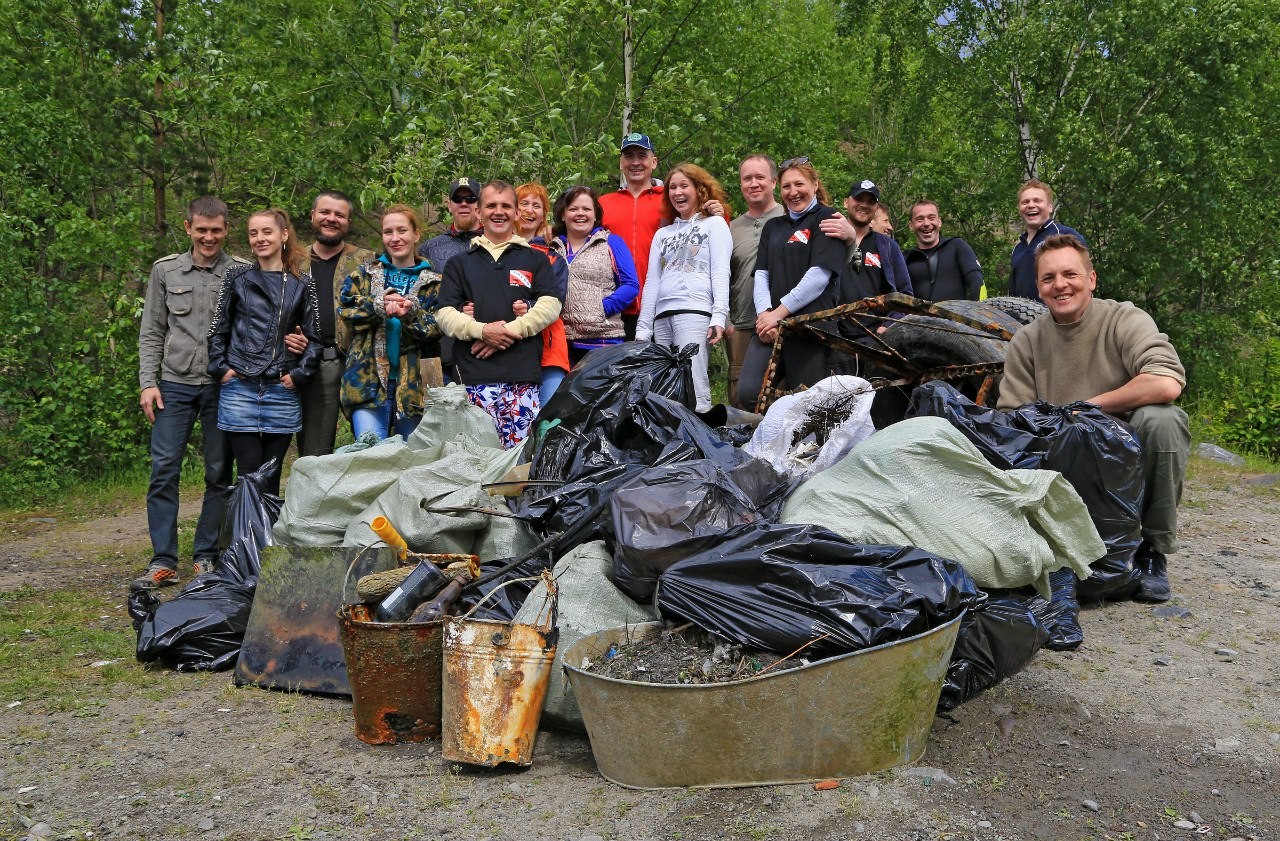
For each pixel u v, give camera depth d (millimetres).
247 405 5340
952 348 5613
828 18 19031
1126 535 4332
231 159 12641
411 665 3258
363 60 13836
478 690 3053
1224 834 2646
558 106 12406
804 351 5879
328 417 5773
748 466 3775
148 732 3490
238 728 3504
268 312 5363
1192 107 14938
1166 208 15570
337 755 3264
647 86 13648
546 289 5277
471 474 4207
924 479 3488
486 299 5191
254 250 5383
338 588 3908
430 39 11445
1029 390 4836
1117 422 4254
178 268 5578
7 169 10852
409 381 5473
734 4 15250
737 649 3020
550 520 3896
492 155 10617
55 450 9859
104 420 10219
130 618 5000
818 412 4129
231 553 4621
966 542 3428
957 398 4406
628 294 5992
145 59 12000
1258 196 16547
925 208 7508
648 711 2842
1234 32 14578
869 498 3496
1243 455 11539
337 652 3836
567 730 3357
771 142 15344
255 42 13641
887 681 2850
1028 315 6188
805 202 5887
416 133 10688
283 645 3926
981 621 3477
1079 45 15562
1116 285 15578
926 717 3004
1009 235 16672
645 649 3160
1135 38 15133
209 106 12008
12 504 9000
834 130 17266
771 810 2742
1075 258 4602
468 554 3854
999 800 2812
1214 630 4234
